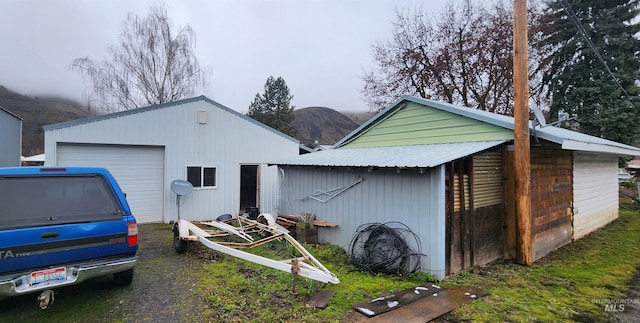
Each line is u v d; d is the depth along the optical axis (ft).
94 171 13.17
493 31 62.49
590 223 30.09
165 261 19.49
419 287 15.61
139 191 32.63
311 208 26.78
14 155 41.11
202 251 21.67
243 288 14.85
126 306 13.01
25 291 10.85
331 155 28.94
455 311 12.98
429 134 26.71
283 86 125.59
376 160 20.92
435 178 17.11
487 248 20.18
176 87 61.00
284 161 28.53
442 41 67.77
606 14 59.52
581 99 60.80
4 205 11.05
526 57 19.13
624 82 58.90
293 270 14.40
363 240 21.31
